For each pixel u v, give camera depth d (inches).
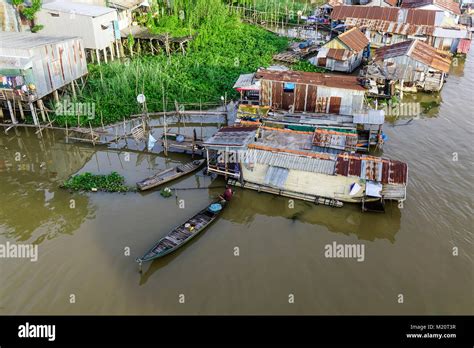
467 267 874.1
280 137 1166.3
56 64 1376.7
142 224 984.3
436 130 1423.5
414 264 882.1
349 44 1845.5
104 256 894.4
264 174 1076.5
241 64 1838.1
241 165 1084.5
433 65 1659.7
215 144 1086.4
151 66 1676.9
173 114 1470.2
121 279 844.0
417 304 796.6
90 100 1466.5
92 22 1647.4
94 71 1665.8
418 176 1162.0
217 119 1481.3
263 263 884.6
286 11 2603.3
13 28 1660.9
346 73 1860.2
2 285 827.4
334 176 1016.9
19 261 880.3
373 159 1027.9
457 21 2290.8
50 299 800.3
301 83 1347.2
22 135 1357.0
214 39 2082.9
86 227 975.6
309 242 943.0
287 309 786.8
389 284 836.6
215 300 803.4
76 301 797.2
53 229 970.1
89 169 1197.7
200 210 1032.2
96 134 1289.4
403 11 2199.8
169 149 1274.6
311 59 1996.8
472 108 1583.4
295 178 1051.9
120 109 1457.9
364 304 796.6
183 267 872.9
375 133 1286.9
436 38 2065.7
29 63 1251.2
